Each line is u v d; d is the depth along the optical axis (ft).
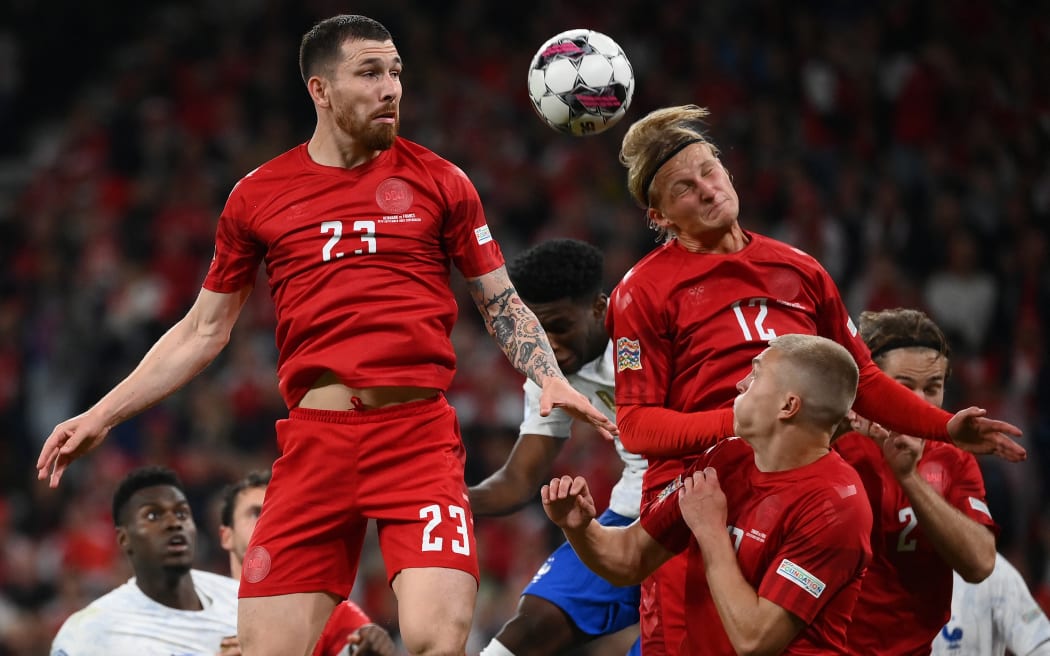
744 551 45.93
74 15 221.87
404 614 45.11
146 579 67.36
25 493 152.05
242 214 48.01
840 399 45.21
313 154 48.42
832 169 166.71
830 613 45.62
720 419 47.06
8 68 220.84
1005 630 60.03
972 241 149.69
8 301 174.91
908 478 50.98
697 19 191.52
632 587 61.57
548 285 60.59
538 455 64.13
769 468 46.06
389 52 47.55
